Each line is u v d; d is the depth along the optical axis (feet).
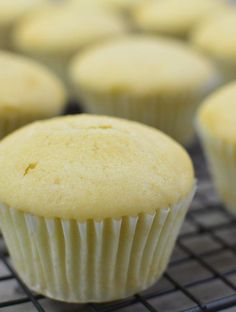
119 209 0.80
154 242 0.86
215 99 1.14
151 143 0.88
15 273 0.93
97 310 0.87
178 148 0.91
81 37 1.62
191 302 0.90
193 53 1.43
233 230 1.07
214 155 1.12
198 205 1.15
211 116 1.10
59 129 0.87
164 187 0.83
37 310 0.87
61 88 1.28
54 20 1.69
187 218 1.10
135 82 1.28
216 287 0.93
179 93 1.28
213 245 1.02
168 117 1.32
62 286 0.87
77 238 0.82
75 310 0.88
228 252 1.01
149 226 0.83
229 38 1.59
